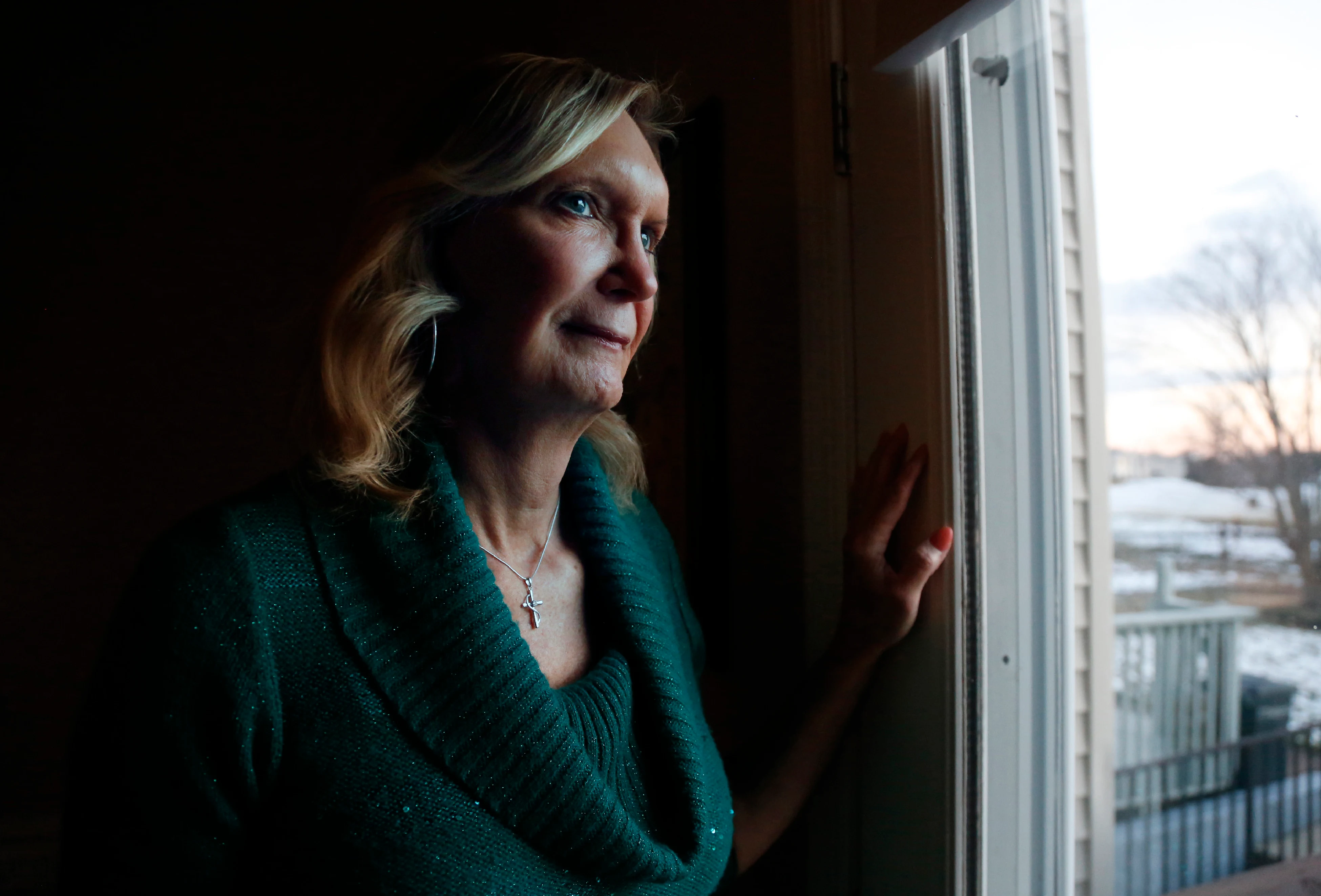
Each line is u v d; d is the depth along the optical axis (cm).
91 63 195
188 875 57
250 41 204
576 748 63
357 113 209
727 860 78
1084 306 105
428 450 69
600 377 67
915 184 88
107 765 56
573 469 83
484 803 61
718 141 123
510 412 69
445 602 63
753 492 116
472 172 63
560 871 63
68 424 193
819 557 101
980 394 85
